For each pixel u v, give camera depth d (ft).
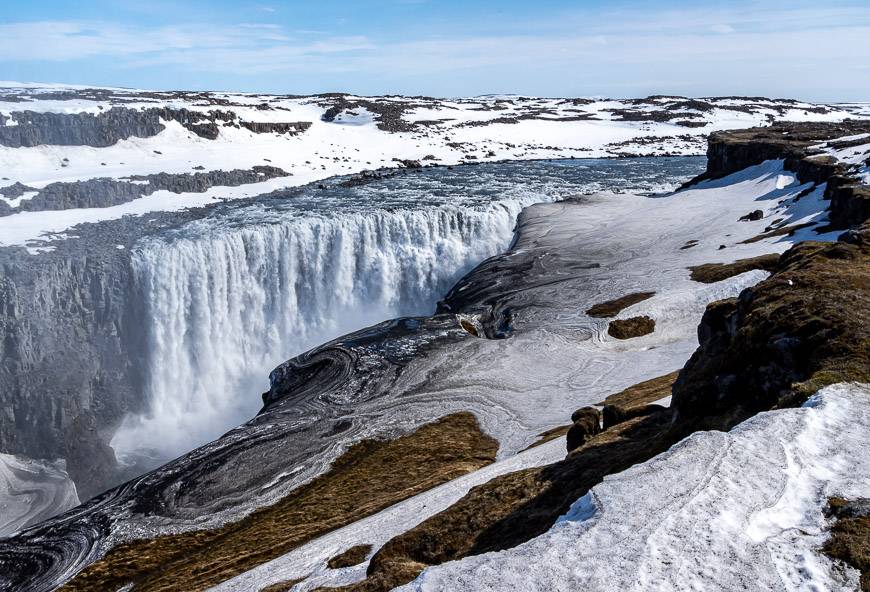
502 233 349.61
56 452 223.92
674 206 361.10
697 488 56.24
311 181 444.96
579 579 47.98
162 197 362.94
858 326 85.15
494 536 75.05
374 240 323.98
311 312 310.04
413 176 482.69
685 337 197.36
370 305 320.29
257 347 298.15
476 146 629.92
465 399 172.65
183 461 154.20
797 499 54.54
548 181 462.60
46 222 299.17
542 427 151.33
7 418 224.94
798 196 311.47
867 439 61.77
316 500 129.29
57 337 246.68
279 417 171.32
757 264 226.38
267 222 310.45
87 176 358.23
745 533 50.98
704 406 91.91
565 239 315.58
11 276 240.12
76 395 241.55
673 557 48.96
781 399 74.43
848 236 136.56
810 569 46.93
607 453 91.40
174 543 123.75
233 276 288.71
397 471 137.90
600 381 175.32
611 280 251.80
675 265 256.11
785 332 89.35
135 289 264.93
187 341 278.05
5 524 184.03
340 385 185.26
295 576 86.74
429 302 327.26
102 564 119.03
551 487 83.66
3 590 116.06
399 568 68.64
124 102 515.50
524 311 233.96
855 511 51.57
